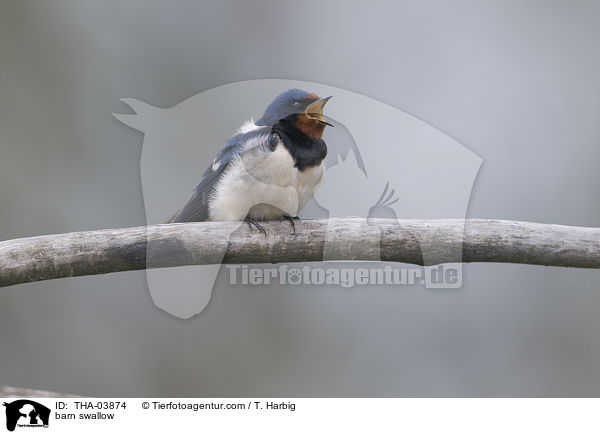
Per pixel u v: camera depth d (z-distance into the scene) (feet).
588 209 41.50
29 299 40.01
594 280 39.45
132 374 39.37
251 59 47.32
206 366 39.65
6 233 41.75
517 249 23.93
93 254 23.41
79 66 46.09
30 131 44.19
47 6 46.42
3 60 45.19
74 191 43.42
